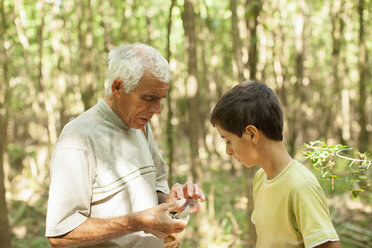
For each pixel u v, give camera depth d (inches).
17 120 673.0
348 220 232.8
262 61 331.3
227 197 320.8
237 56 170.2
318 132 533.3
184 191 66.3
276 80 346.9
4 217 150.3
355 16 388.8
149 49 59.3
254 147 52.1
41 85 404.2
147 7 360.5
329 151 59.5
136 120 60.9
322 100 540.7
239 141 52.6
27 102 631.2
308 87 493.4
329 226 46.4
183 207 62.7
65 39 415.8
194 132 223.0
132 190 61.1
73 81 529.3
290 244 51.3
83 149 57.4
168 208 53.2
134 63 57.1
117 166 60.1
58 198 54.6
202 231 226.2
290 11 492.7
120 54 58.9
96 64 426.0
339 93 453.7
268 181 53.7
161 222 52.3
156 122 458.6
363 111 241.8
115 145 60.7
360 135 242.8
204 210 230.4
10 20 346.3
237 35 172.7
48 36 425.4
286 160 52.6
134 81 57.3
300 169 50.9
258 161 53.2
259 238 56.3
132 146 63.0
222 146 577.9
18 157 460.8
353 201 264.5
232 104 52.0
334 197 267.7
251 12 130.4
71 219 54.6
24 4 379.6
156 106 60.7
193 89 218.7
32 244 217.6
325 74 611.8
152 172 65.5
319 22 579.2
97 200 59.3
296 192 48.7
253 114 50.9
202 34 480.4
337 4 336.2
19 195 313.7
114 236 54.7
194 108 220.2
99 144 59.3
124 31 363.6
